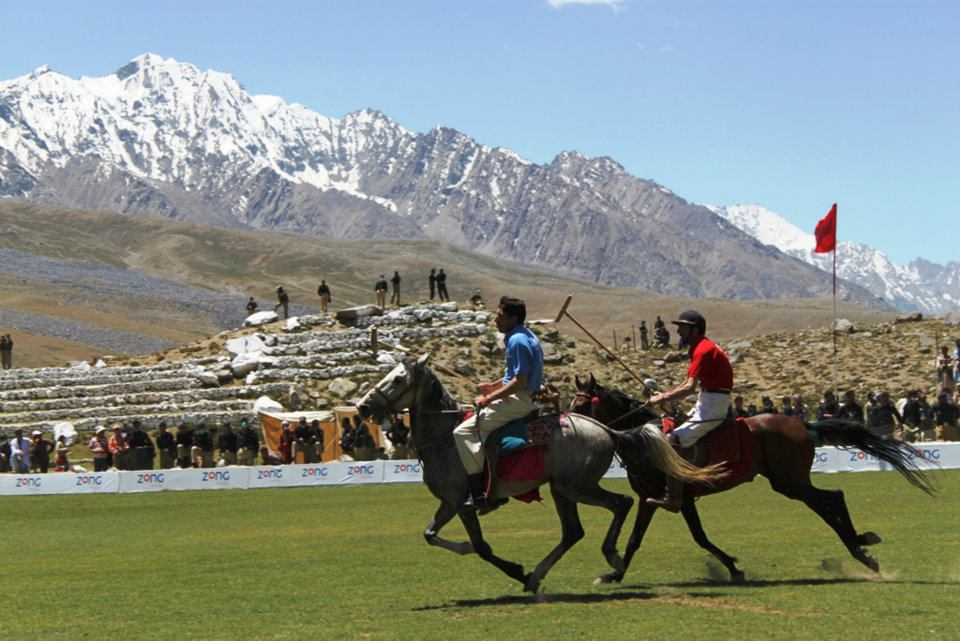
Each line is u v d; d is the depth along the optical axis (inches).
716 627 542.6
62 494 1819.6
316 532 1159.6
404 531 1131.3
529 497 693.3
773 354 2923.2
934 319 3011.8
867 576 713.0
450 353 2903.5
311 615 627.2
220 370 2876.5
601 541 972.6
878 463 1676.9
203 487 1838.1
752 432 732.0
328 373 2817.4
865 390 2468.0
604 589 689.0
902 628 528.4
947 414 1806.1
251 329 3171.8
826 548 859.4
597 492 682.2
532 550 925.8
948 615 558.6
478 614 606.2
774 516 1130.0
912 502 1216.8
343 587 746.2
